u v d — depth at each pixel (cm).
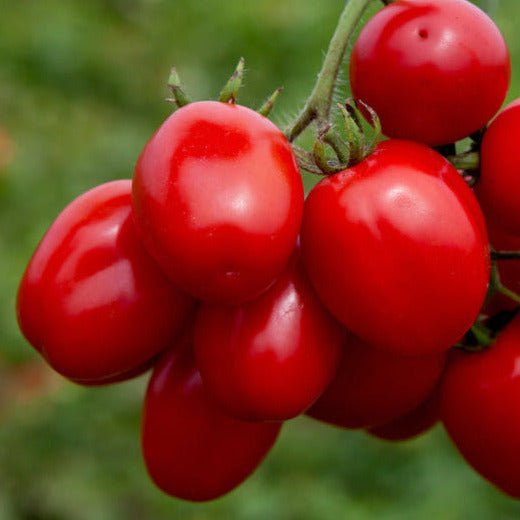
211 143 45
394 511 92
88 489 92
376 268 45
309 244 46
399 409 50
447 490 92
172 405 49
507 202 47
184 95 46
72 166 102
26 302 48
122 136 105
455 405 50
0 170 98
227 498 95
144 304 47
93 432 96
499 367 49
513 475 49
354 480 96
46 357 48
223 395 47
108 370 48
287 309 46
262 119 46
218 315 47
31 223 98
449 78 47
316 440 101
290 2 108
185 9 112
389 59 47
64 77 106
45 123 104
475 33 47
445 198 45
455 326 46
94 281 47
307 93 102
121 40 113
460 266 45
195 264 45
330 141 46
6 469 92
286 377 46
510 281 50
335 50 48
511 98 91
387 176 46
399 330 46
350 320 46
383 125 48
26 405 96
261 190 45
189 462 50
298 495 94
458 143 50
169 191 45
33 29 107
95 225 48
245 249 44
